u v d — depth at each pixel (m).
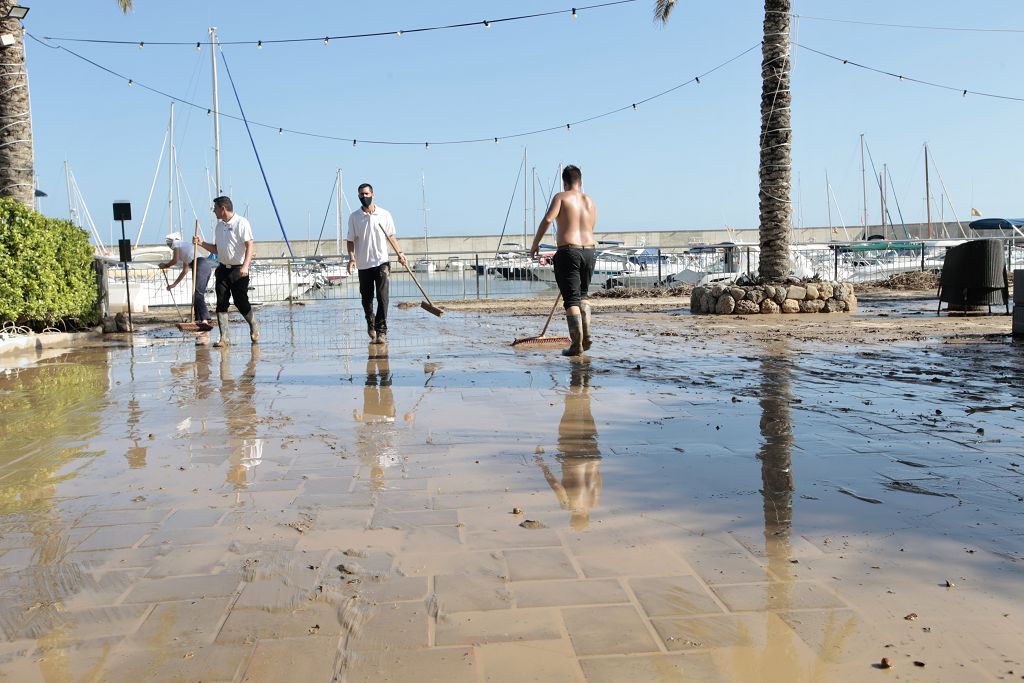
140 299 16.02
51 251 9.20
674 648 1.80
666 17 13.98
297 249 54.34
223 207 8.79
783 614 1.96
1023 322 8.34
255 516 2.77
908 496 2.88
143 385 5.92
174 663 1.78
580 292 7.21
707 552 2.37
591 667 1.73
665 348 7.85
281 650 1.83
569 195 7.16
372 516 2.75
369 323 8.68
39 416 4.71
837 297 13.12
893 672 1.68
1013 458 3.39
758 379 5.70
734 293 13.07
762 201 13.55
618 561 2.31
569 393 5.18
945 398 4.84
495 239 60.19
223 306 8.88
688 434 3.93
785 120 13.24
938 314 12.23
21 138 10.62
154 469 3.43
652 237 60.97
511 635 1.88
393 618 1.97
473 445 3.77
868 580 2.15
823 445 3.66
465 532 2.58
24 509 2.89
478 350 7.95
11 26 10.48
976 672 1.68
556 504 2.85
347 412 4.66
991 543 2.41
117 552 2.45
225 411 4.77
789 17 13.08
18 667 1.78
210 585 2.20
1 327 9.08
